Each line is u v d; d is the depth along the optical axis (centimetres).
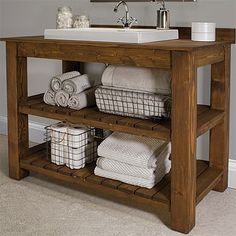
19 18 325
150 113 216
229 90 239
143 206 232
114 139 234
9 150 263
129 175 224
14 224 212
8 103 256
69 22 269
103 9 280
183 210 203
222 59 227
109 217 220
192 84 191
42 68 322
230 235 204
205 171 242
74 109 239
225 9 238
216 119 226
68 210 227
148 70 219
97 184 228
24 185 257
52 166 249
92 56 216
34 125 338
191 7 248
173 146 200
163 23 242
